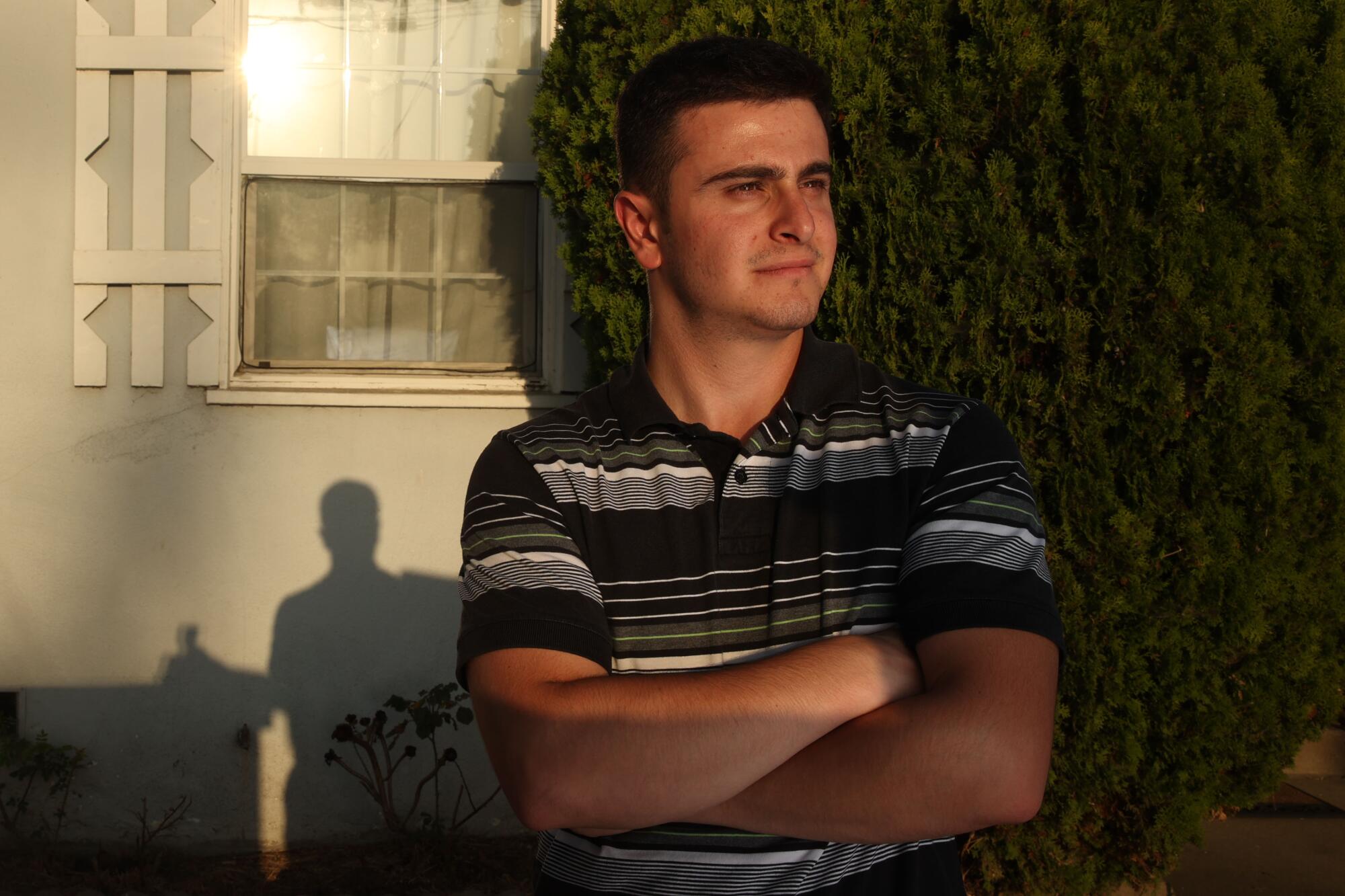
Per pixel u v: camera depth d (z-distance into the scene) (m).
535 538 1.56
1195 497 2.82
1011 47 2.82
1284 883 3.84
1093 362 2.84
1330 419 2.84
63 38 4.26
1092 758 2.90
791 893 1.41
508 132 4.55
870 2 3.10
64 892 3.92
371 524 4.35
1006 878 3.16
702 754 1.36
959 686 1.36
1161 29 2.81
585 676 1.46
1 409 4.25
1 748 4.10
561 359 4.41
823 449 1.57
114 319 4.29
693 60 1.58
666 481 1.58
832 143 3.09
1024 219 2.88
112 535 4.28
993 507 1.47
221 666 4.32
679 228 1.59
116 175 4.29
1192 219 2.74
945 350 2.93
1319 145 2.82
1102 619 2.84
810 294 1.58
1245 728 2.93
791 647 1.48
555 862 1.51
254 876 4.11
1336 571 2.94
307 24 4.46
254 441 4.31
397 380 4.38
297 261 4.47
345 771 4.34
